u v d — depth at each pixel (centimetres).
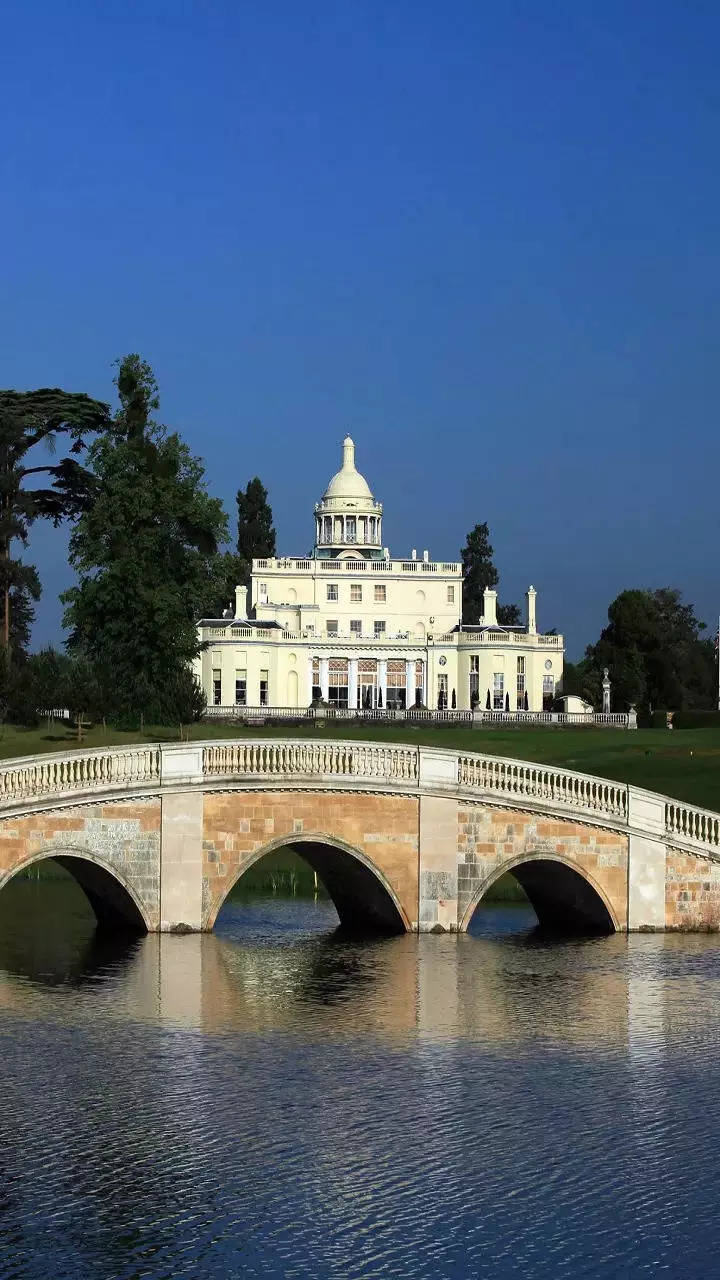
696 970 5491
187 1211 3394
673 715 14300
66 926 6278
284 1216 3378
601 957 5691
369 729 12975
